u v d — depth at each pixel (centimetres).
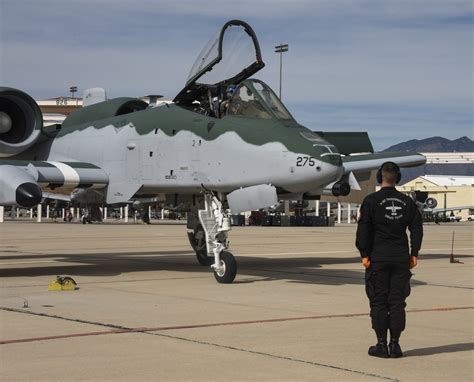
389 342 754
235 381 611
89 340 775
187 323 887
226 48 1422
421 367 670
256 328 857
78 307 1013
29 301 1073
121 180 1528
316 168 1232
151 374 630
